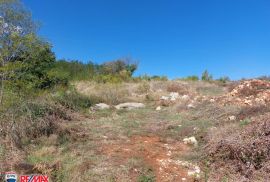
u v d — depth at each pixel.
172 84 17.75
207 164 6.13
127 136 7.95
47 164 5.70
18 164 5.63
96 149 6.82
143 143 7.40
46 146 6.72
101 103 12.46
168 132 8.39
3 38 6.92
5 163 5.63
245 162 5.85
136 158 6.38
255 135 6.43
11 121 6.91
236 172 5.69
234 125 7.78
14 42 6.89
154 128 8.70
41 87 10.17
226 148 6.18
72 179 5.31
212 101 12.27
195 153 6.70
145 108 12.25
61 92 11.05
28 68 7.71
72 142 7.21
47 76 10.38
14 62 6.89
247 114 9.07
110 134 8.01
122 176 5.52
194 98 13.70
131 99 13.92
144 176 5.55
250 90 12.89
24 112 7.64
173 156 6.63
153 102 13.52
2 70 6.81
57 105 9.38
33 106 7.98
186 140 7.58
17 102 7.18
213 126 8.59
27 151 6.38
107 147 6.98
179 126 8.91
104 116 10.48
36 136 7.27
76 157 6.25
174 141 7.72
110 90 14.73
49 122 7.72
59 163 5.75
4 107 6.77
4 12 7.00
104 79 19.55
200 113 10.27
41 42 7.43
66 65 22.62
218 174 5.69
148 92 15.67
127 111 11.41
